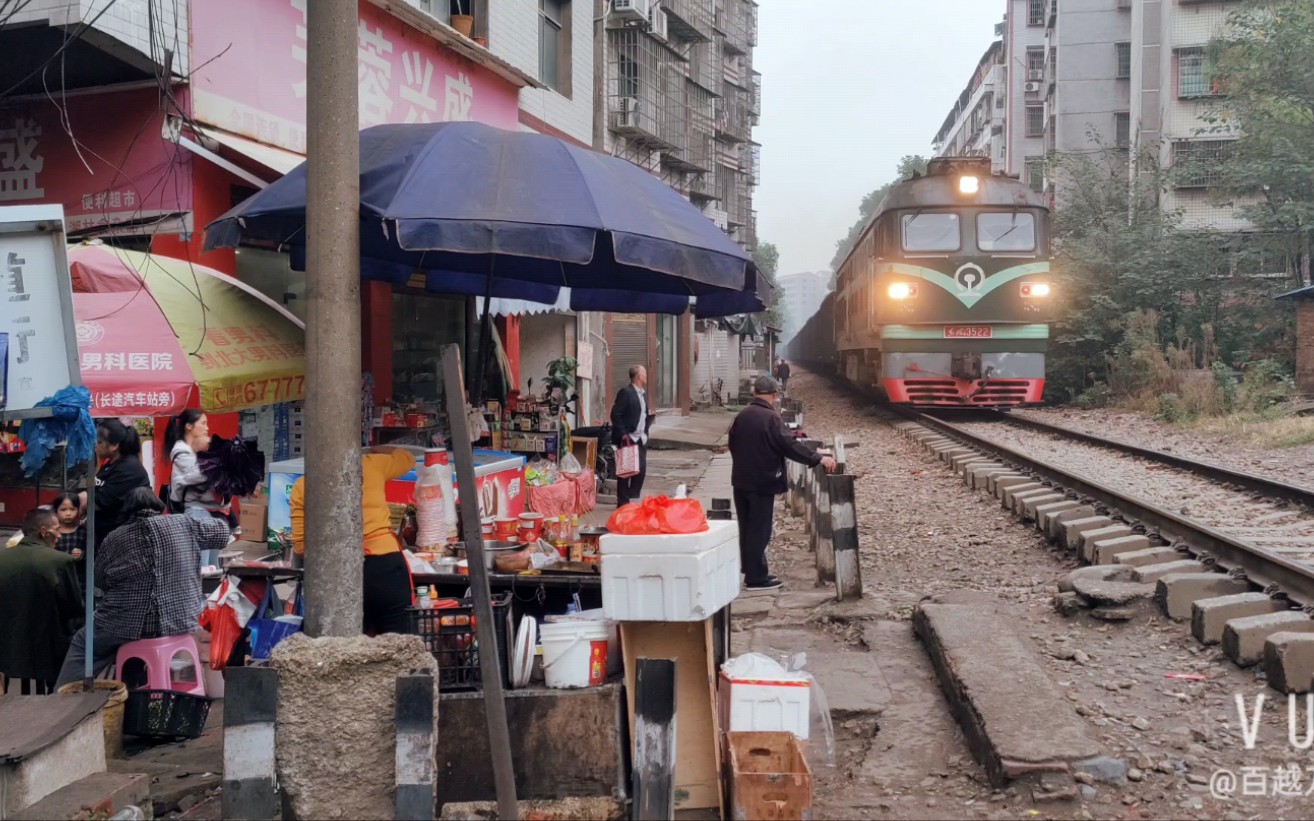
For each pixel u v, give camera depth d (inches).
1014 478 477.7
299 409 406.3
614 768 171.0
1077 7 1716.3
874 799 179.6
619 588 173.2
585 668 177.3
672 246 229.9
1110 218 1108.5
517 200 220.4
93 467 213.5
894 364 838.5
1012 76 2222.0
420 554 224.2
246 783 159.3
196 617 233.9
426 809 156.5
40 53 346.9
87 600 213.8
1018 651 225.3
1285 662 209.5
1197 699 213.3
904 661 248.4
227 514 291.9
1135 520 366.9
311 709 163.0
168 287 285.1
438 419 482.9
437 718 166.4
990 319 824.3
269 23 388.5
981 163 865.5
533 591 216.5
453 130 237.0
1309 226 999.0
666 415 1093.1
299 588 218.2
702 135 1369.3
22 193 367.6
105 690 214.1
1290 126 1023.0
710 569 177.2
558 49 711.1
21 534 246.1
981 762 187.2
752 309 313.1
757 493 327.0
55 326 180.5
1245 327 1055.6
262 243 319.3
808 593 320.2
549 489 253.0
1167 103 1343.5
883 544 402.9
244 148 359.9
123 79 352.8
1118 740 192.2
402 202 213.6
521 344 729.6
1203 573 282.2
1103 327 1069.1
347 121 174.2
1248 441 663.8
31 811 157.2
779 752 168.4
